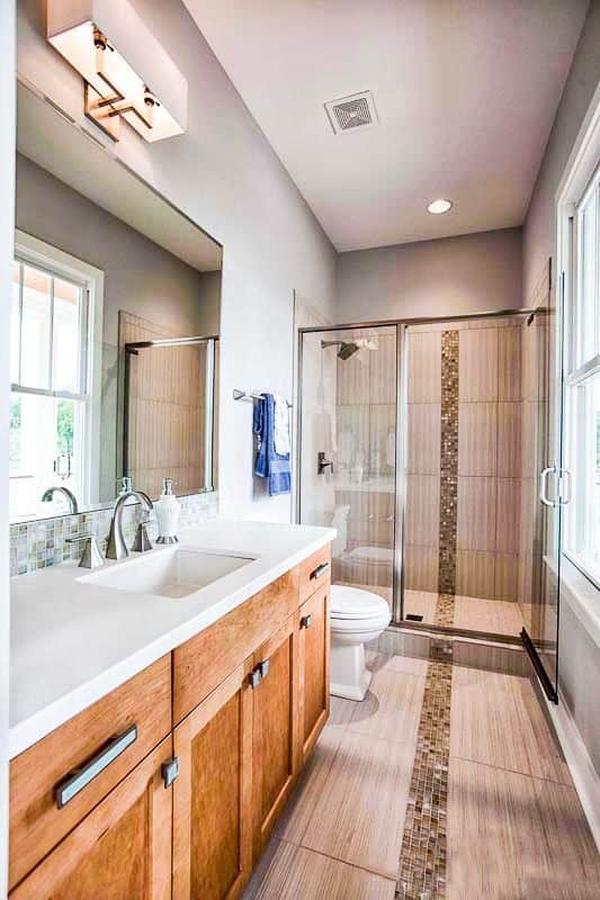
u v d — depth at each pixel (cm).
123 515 145
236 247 213
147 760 77
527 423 293
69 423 126
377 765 168
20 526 112
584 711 164
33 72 113
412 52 186
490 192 292
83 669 67
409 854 132
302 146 248
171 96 141
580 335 195
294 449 300
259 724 120
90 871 65
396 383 329
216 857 99
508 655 246
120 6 120
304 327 305
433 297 360
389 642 269
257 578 115
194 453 184
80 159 128
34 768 56
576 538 198
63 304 124
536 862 130
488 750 177
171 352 169
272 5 167
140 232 152
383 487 330
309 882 123
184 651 87
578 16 169
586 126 166
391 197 299
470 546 338
